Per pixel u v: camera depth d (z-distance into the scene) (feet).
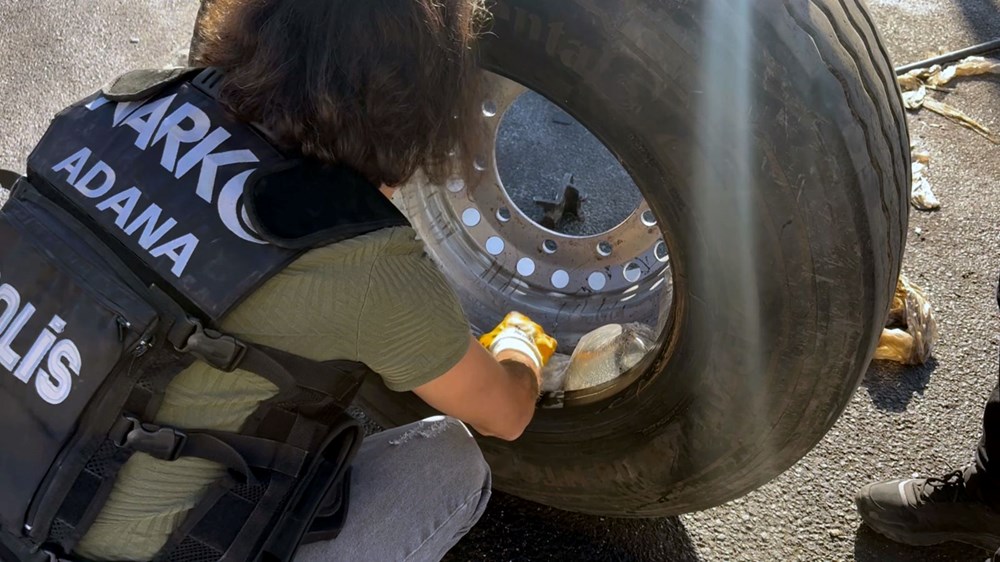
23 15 10.06
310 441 3.37
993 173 9.30
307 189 3.02
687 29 3.53
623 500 5.31
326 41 2.92
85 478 3.02
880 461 6.64
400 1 2.92
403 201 5.82
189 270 2.89
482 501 4.45
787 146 3.58
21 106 8.98
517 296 5.87
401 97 3.02
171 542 3.28
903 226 4.11
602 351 5.10
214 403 3.10
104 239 3.01
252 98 3.04
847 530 6.19
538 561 5.82
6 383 3.05
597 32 3.64
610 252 5.58
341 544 3.94
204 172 3.01
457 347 3.38
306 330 3.03
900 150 4.00
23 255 3.04
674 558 5.91
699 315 4.18
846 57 3.68
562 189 8.27
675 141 3.75
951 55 10.53
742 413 4.37
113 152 3.12
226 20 3.19
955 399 7.14
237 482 3.29
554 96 3.96
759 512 6.23
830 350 4.02
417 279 3.19
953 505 5.57
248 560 3.33
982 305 7.93
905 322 7.50
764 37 3.51
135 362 2.91
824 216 3.68
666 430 4.70
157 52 9.77
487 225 5.75
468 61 3.29
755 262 3.88
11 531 3.16
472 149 3.59
